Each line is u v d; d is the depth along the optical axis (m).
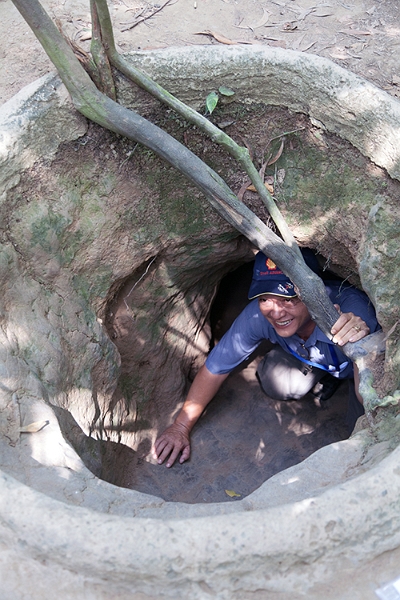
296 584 1.32
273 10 2.86
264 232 2.27
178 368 3.41
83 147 2.26
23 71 2.50
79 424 2.40
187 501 3.10
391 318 2.21
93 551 1.27
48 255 2.31
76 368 2.43
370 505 1.32
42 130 2.14
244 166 2.27
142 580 1.29
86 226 2.38
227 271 3.34
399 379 2.03
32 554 1.34
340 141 2.23
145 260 2.67
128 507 1.64
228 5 2.87
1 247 2.16
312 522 1.29
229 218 2.28
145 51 2.20
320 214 2.45
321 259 2.84
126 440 3.07
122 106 2.18
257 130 2.36
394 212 2.16
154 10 2.82
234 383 3.62
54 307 2.35
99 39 2.03
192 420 3.26
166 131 2.34
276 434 3.38
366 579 1.35
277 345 3.38
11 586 1.35
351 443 1.85
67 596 1.34
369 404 2.03
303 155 2.36
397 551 1.37
